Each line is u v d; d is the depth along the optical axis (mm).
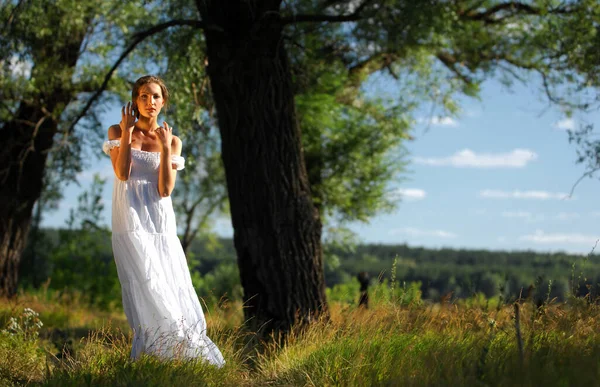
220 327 7129
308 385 5445
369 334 6070
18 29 13484
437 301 7473
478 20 15688
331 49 16328
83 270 23344
